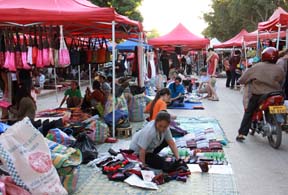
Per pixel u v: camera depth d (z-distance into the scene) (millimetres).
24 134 3951
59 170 4387
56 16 6402
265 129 6910
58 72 19547
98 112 8898
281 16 9242
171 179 5074
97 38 11508
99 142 7012
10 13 6359
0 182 3645
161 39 17859
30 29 7367
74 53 10414
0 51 7348
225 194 4625
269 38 14211
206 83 14938
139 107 9383
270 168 5672
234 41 24688
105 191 4664
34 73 13156
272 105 6754
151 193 4605
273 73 6969
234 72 18906
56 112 10320
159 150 5602
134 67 12898
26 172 3809
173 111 11406
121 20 7168
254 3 33906
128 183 4871
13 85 8688
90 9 6586
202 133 7781
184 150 6215
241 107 12258
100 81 10523
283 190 4785
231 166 5750
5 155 3764
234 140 7465
